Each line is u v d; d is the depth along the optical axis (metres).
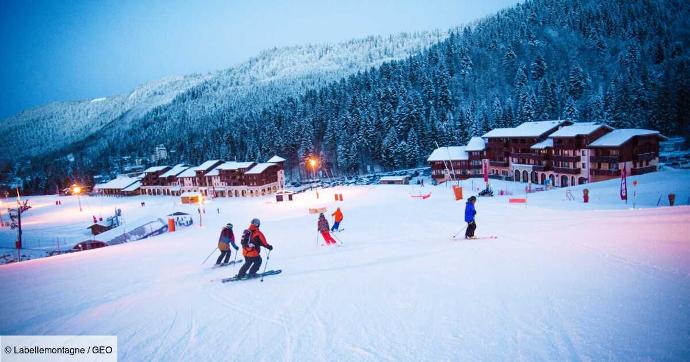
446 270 9.56
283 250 16.89
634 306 6.28
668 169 57.97
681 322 5.55
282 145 143.50
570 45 174.88
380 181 96.06
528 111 116.31
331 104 170.12
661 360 4.70
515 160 81.44
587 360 4.95
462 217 23.69
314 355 5.91
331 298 8.37
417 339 6.06
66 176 184.62
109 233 48.91
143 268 16.09
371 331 6.53
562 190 46.31
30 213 99.06
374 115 129.38
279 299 8.71
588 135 64.81
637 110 96.50
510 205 31.70
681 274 7.41
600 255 9.44
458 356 5.42
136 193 136.38
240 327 7.35
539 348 5.39
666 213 15.50
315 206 62.41
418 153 115.44
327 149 140.88
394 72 182.88
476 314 6.73
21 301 11.67
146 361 6.33
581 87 138.25
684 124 94.00
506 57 175.50
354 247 15.19
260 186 107.25
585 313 6.26
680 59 136.50
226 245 14.55
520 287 7.79
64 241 57.28
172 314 8.52
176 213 58.09
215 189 113.94
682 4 172.38
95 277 14.90
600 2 196.88
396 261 11.07
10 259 43.34
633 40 160.00
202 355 6.32
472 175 89.56
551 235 12.75
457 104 160.12
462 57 187.50
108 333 7.75
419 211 29.84
